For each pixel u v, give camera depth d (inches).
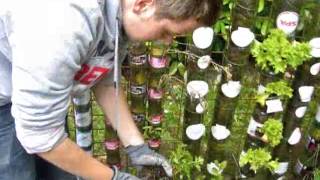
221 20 91.0
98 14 39.1
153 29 42.2
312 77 68.2
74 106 69.8
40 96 38.5
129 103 73.0
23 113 39.4
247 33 63.1
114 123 61.0
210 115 78.6
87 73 46.5
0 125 51.1
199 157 78.9
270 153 77.1
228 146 78.6
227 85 69.3
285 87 67.4
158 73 69.0
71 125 76.5
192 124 74.1
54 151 42.9
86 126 72.5
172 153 77.9
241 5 61.0
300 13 62.6
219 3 42.4
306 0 61.7
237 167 81.3
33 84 37.9
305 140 79.4
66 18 37.0
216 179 81.3
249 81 72.4
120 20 41.6
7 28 39.7
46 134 41.3
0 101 48.8
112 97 58.9
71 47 37.8
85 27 38.5
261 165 76.4
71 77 40.4
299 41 66.6
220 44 93.9
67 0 37.1
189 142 77.0
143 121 75.5
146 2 40.0
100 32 41.3
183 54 81.2
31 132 40.8
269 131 71.5
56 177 65.3
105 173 49.1
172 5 39.2
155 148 78.5
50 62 37.3
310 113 75.8
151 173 75.2
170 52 75.5
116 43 42.6
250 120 74.5
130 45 59.2
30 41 36.9
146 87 71.4
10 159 53.7
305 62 67.0
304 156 79.7
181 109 80.8
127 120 61.2
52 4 37.1
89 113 71.5
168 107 80.7
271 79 66.7
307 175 81.7
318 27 62.9
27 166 56.7
